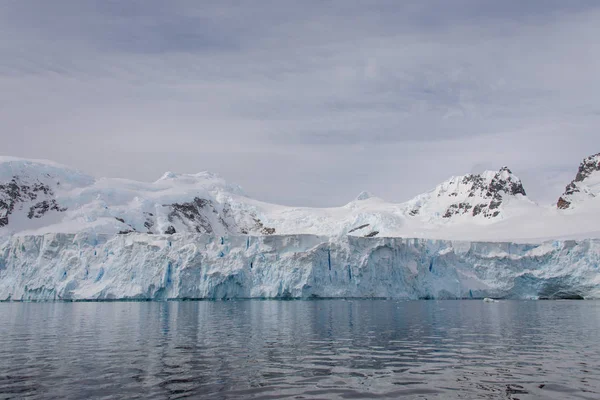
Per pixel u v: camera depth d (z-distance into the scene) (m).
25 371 28.50
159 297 112.25
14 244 127.75
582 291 123.56
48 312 77.25
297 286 111.94
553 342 40.12
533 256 129.38
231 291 113.25
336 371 28.45
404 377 26.94
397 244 120.81
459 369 28.95
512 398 22.83
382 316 66.19
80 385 25.23
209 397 23.05
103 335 45.25
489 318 63.28
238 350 35.84
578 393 23.61
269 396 23.22
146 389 24.45
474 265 129.50
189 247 116.44
